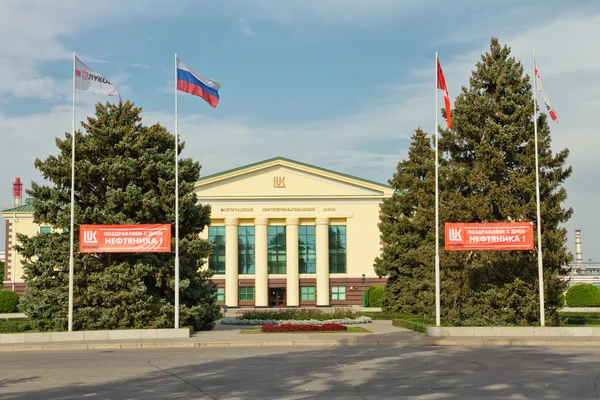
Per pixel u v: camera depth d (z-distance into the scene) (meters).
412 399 15.34
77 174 36.22
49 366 22.59
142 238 34.38
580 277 94.19
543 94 33.97
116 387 17.56
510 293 35.50
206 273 39.97
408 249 54.34
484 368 20.81
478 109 37.06
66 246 36.12
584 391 16.28
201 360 23.94
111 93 34.41
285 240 78.06
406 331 37.16
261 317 46.97
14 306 60.88
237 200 77.12
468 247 33.91
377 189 77.75
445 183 38.31
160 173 37.66
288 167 77.88
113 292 35.53
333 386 17.41
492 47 38.22
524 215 35.53
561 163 36.25
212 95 36.16
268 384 17.88
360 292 76.50
